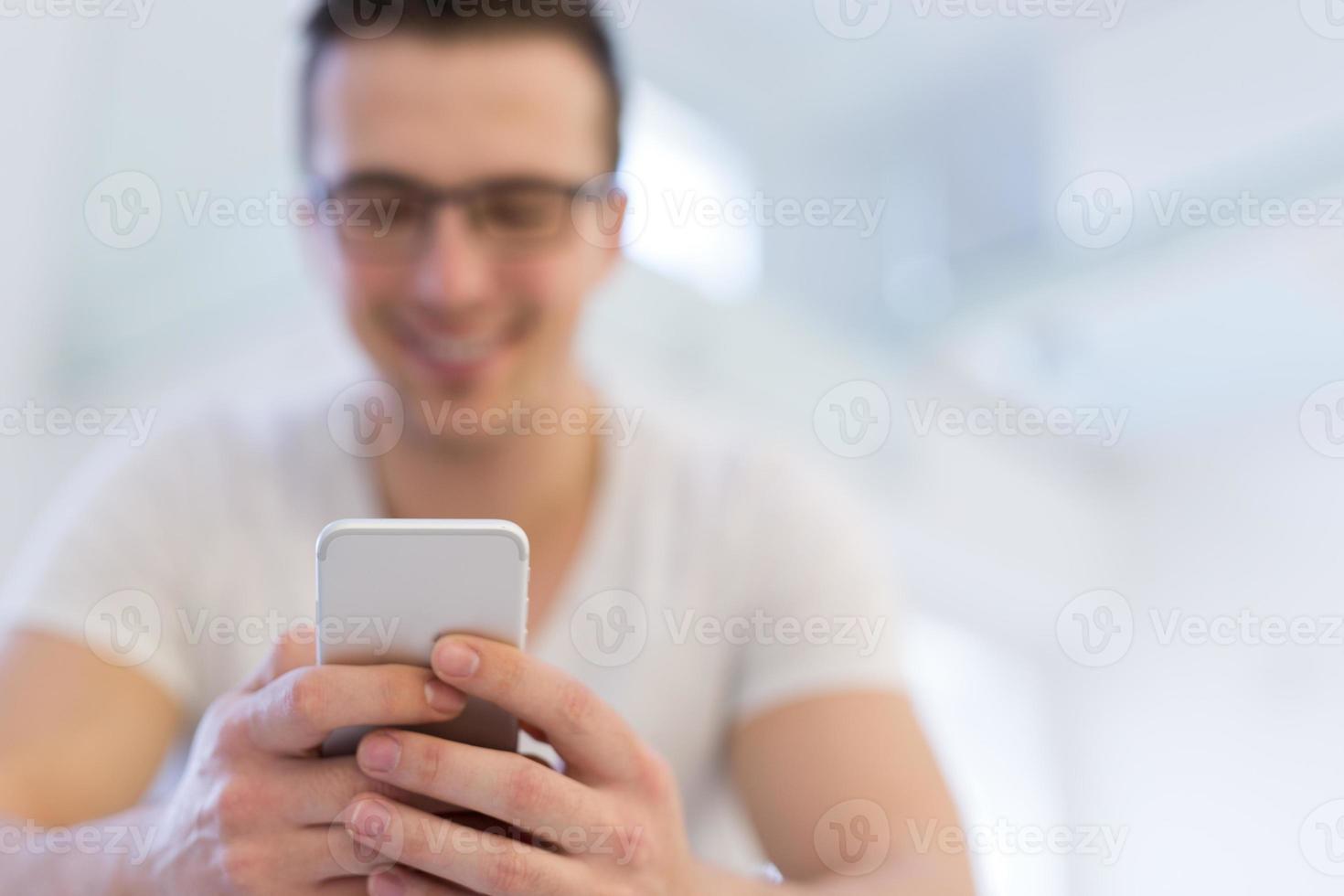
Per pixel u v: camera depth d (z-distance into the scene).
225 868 0.51
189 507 0.76
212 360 2.07
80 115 2.05
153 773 0.73
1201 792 3.51
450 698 0.51
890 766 0.70
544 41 0.73
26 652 0.69
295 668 0.54
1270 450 3.52
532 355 0.75
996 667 3.59
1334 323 3.20
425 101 0.71
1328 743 3.29
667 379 2.52
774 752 0.74
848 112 3.39
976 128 3.40
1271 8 2.79
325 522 0.77
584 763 0.53
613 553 0.78
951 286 3.46
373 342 0.74
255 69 2.15
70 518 0.75
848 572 0.78
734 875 0.58
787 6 3.03
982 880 0.70
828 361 2.98
